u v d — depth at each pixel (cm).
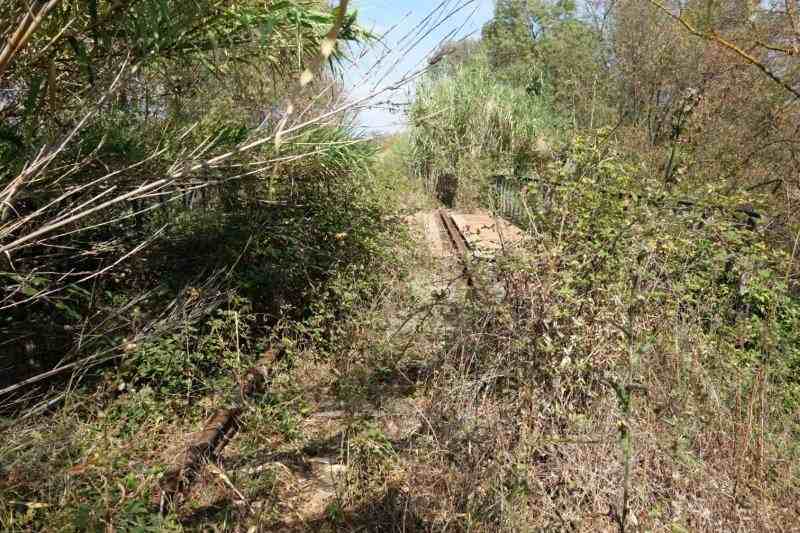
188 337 477
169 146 454
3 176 344
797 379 448
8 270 399
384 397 435
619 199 410
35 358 452
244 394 432
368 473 352
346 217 677
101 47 364
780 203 638
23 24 266
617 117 1066
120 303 479
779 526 289
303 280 618
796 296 573
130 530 267
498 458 302
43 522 274
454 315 443
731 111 927
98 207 328
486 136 1449
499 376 344
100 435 360
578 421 309
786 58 737
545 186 406
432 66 277
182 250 561
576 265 360
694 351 377
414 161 1636
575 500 298
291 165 584
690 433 335
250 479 346
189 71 549
